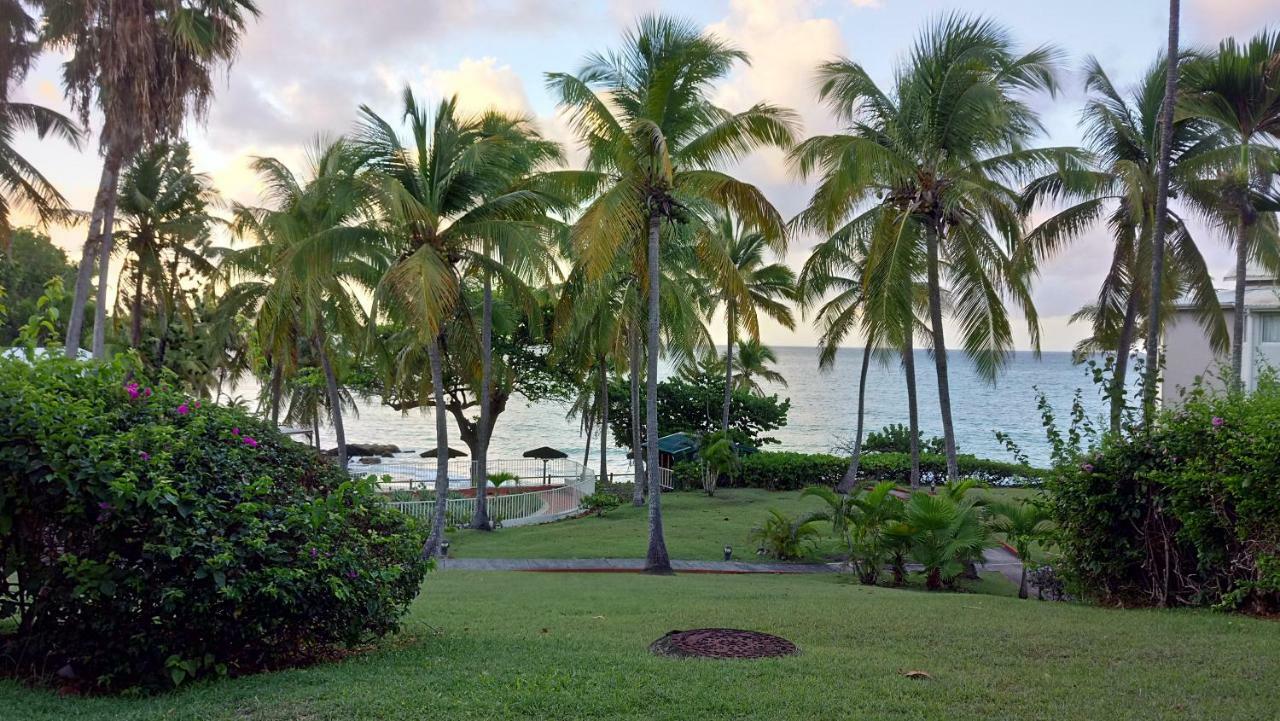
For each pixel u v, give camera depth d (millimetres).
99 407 5809
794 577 16812
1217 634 7371
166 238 35094
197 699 5125
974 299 18797
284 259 21172
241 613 5547
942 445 37969
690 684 5383
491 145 19234
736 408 41031
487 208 19641
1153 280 16312
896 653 6547
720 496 31719
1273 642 6938
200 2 21953
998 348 18828
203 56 21188
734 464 32062
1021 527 12930
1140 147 19453
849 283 29609
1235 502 8531
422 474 39969
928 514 14484
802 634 7461
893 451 38219
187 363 37312
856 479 33469
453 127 19703
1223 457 8664
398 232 19453
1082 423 11789
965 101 17078
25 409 5285
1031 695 5254
